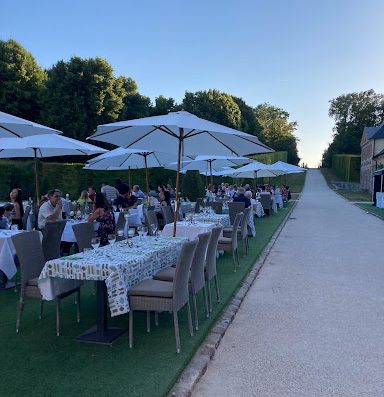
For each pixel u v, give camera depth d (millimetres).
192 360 4430
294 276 8430
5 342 4887
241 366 4375
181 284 4805
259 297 6934
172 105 57969
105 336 4957
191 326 5086
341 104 94562
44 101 40250
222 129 6652
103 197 7832
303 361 4484
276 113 102438
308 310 6234
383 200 28375
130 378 3975
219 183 38938
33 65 41656
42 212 8625
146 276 5332
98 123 41344
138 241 6484
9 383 3871
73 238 8789
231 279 8023
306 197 42906
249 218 13688
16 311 6031
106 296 5039
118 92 43625
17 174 28391
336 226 17500
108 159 13477
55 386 3816
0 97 38875
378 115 92375
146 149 8641
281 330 5418
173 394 3682
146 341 4941
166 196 14461
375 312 6121
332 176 80688
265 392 3830
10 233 7273
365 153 60312
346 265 9500
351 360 4504
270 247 11930
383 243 12781
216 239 6445
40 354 4551
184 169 18000
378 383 4000
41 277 4871
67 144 9602
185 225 9148
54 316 5844
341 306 6422
